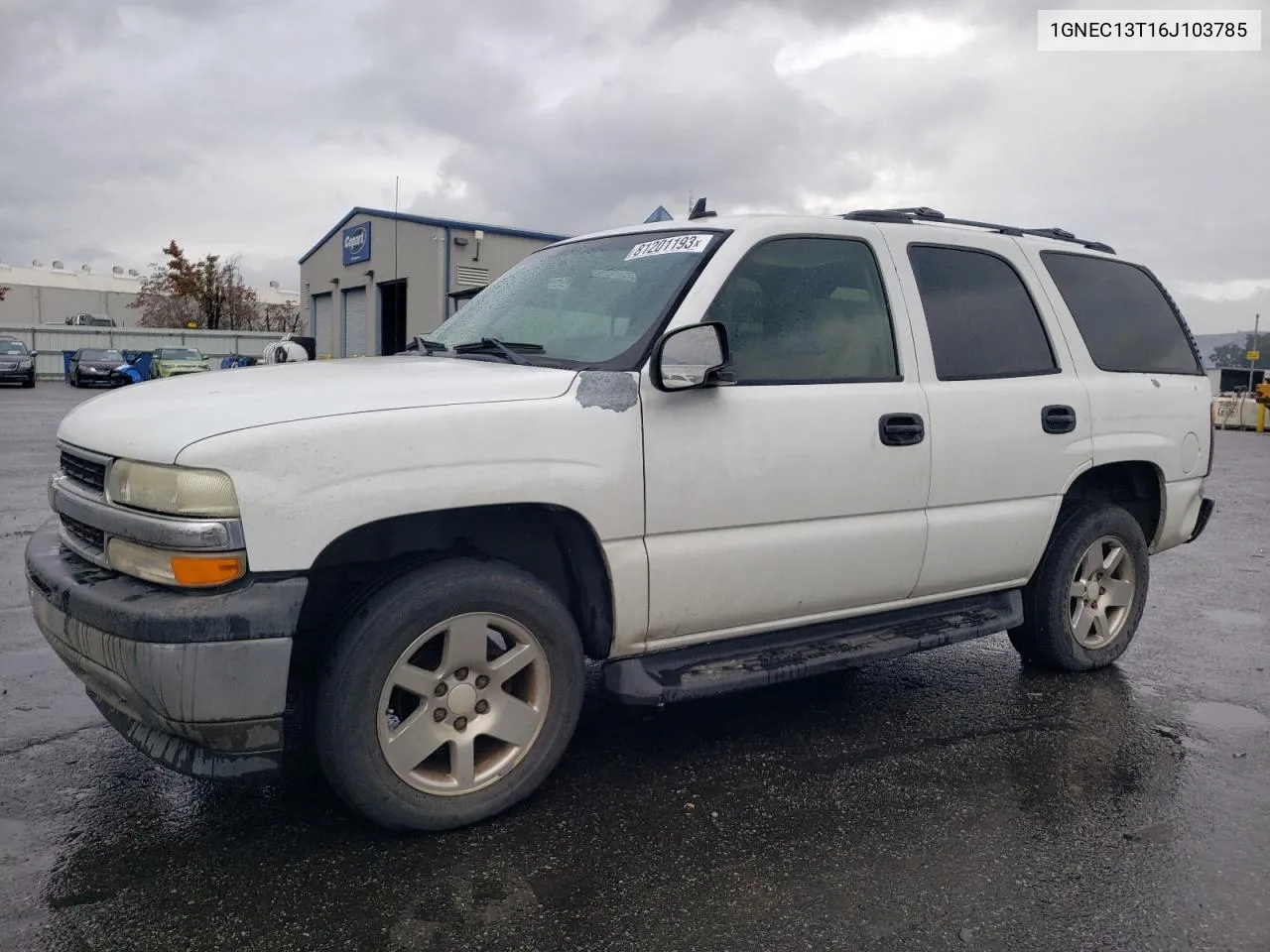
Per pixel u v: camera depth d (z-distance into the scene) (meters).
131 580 2.98
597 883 2.97
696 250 3.76
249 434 2.82
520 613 3.26
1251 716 4.47
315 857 3.07
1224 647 5.55
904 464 3.99
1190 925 2.82
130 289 87.69
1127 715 4.45
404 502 2.97
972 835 3.31
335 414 2.95
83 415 3.40
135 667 2.80
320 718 3.02
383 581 3.11
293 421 2.89
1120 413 4.81
